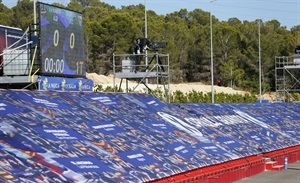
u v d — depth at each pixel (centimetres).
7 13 9550
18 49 2327
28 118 1731
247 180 2469
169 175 1816
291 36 11631
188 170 1970
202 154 2272
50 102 1972
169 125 2470
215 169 2211
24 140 1553
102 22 9175
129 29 9112
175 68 9800
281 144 3259
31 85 2264
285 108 4450
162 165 1872
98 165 1598
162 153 2017
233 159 2447
